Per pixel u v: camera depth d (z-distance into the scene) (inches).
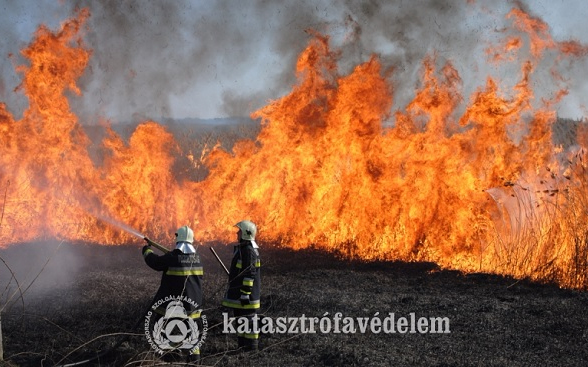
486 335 343.3
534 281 466.6
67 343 319.3
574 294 431.2
